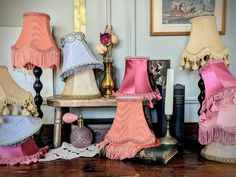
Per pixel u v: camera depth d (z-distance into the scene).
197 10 1.58
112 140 1.22
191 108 1.60
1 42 1.56
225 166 1.09
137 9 1.59
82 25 1.58
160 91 1.39
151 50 1.60
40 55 1.23
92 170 1.07
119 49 1.59
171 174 1.02
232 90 1.08
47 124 1.58
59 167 1.10
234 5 1.58
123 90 1.27
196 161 1.16
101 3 1.57
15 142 1.11
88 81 1.37
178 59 1.60
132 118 1.21
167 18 1.59
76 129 1.33
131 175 1.02
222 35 1.58
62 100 1.32
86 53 1.34
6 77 1.14
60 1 1.57
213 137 1.12
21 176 1.01
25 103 1.14
